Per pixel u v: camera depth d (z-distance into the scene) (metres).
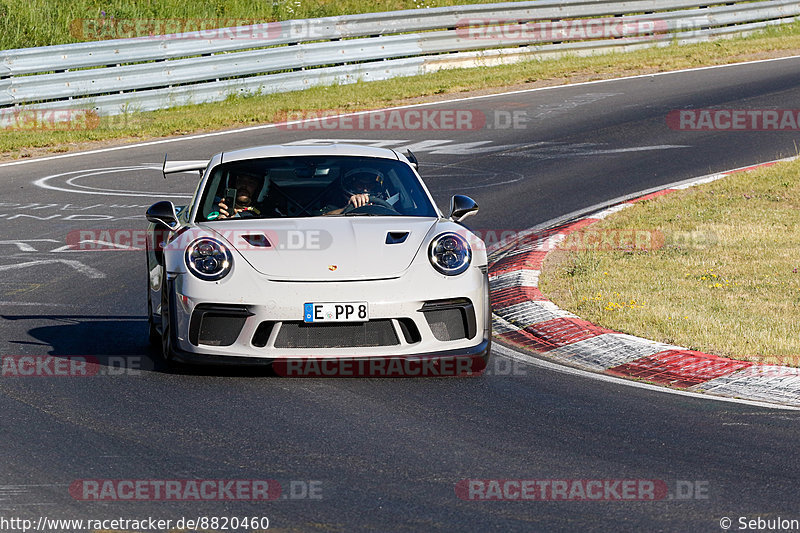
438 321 22.38
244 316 21.69
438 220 24.94
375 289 21.72
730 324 27.30
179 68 70.31
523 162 53.91
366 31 78.81
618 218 41.78
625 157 54.44
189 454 18.03
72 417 20.06
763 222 40.56
